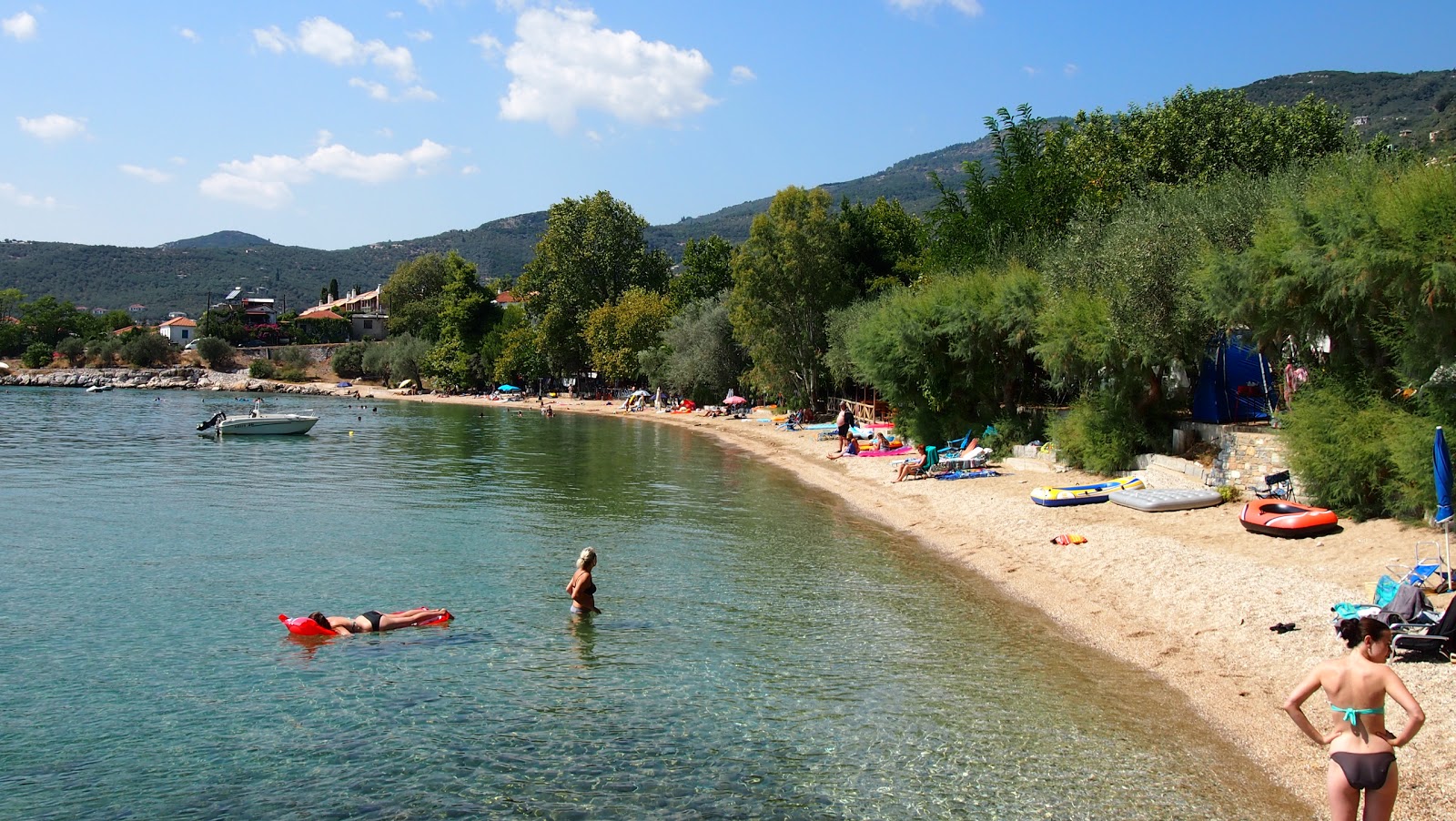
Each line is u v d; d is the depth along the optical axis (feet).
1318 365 72.13
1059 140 153.99
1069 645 48.29
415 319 470.39
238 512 90.12
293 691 41.52
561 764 34.30
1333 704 25.16
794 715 38.88
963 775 33.19
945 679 43.14
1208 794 31.60
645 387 328.29
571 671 44.32
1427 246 52.26
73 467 127.34
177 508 92.43
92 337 459.73
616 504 97.91
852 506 97.66
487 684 42.45
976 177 155.43
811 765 34.14
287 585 60.54
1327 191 63.21
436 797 31.65
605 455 154.30
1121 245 86.48
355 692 41.47
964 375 117.19
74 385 414.00
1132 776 32.96
